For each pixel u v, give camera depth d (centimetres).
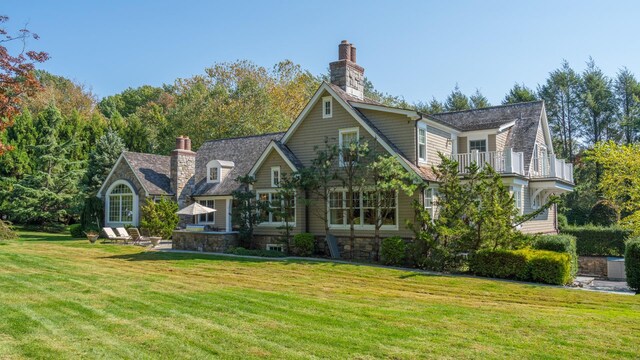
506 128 2288
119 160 2958
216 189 2638
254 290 1137
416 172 1780
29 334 730
